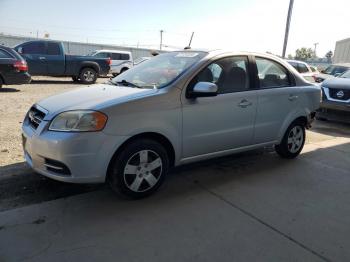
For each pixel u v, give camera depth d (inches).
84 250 120.1
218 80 178.9
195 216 146.6
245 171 203.5
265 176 196.9
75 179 139.3
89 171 140.6
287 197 170.1
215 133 177.2
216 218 145.7
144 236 130.1
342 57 1283.2
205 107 170.1
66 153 136.5
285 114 212.4
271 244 128.4
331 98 358.6
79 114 139.3
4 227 132.1
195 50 189.8
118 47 1647.4
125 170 150.1
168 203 157.2
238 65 189.3
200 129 170.7
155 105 153.5
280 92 206.4
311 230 139.8
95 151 139.7
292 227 141.4
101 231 132.2
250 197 167.8
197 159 176.4
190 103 164.6
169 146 164.1
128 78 189.5
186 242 127.3
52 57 627.8
